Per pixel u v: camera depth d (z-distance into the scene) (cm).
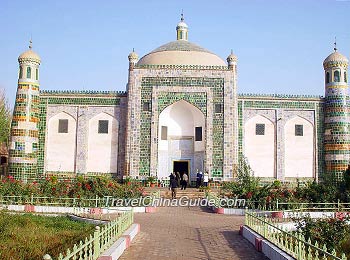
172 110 2617
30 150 2425
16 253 763
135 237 1042
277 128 2594
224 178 2448
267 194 1684
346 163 2483
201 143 2595
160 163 2602
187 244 973
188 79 2527
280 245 799
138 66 2531
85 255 610
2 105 3288
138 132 2489
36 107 2473
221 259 823
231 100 2509
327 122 2567
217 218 1500
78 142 2569
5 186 1650
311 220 977
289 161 2581
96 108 2594
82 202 1579
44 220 1212
